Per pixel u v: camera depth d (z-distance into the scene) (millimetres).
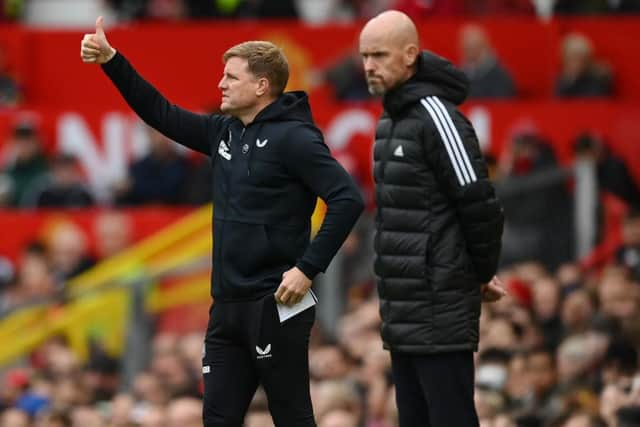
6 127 62000
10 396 46500
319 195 24766
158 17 68375
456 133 26312
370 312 43469
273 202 24875
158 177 58625
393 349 26812
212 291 25344
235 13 66938
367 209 51562
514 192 48844
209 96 65250
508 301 42594
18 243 57469
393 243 26656
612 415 32344
